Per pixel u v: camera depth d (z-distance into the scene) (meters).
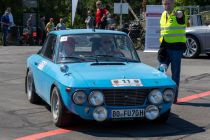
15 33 34.75
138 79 8.55
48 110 10.31
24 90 12.81
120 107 8.28
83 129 8.75
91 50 9.70
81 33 9.96
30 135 8.38
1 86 13.45
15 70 16.84
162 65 9.76
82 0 48.62
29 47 28.25
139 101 8.39
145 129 8.77
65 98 8.38
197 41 20.17
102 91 8.22
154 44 23.28
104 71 8.84
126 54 9.84
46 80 9.51
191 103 11.12
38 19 35.91
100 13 23.77
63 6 46.91
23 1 38.88
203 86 13.45
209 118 9.66
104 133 8.49
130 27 26.53
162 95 8.52
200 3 34.62
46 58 10.27
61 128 8.83
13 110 10.33
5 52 24.30
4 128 8.84
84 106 8.22
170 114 9.98
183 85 13.60
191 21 24.03
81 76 8.52
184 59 19.94
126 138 8.17
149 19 23.19
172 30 10.82
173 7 10.92
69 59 9.51
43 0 45.88
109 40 9.89
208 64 18.17
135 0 47.12
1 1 41.47
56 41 9.93
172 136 8.31
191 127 8.94
